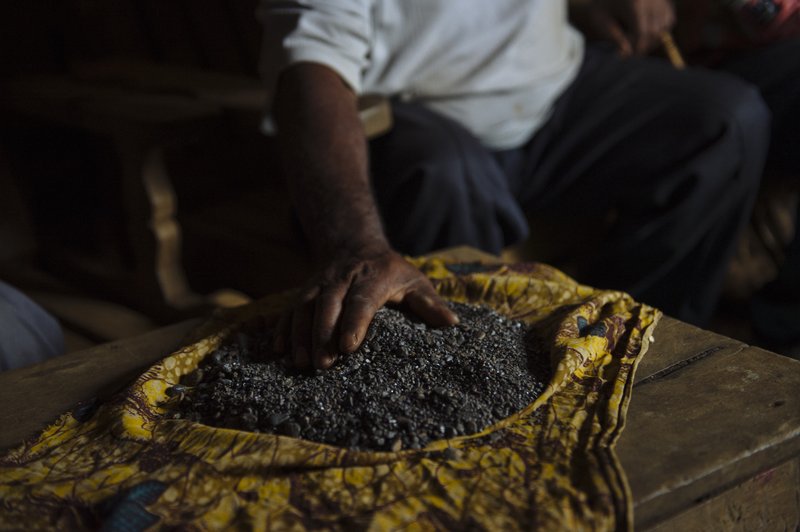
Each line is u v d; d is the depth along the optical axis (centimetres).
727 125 144
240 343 89
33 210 189
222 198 195
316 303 88
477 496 65
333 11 123
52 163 189
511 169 152
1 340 99
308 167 108
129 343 96
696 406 78
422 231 138
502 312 98
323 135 110
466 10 140
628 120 150
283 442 70
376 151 140
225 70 184
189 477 68
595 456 69
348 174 106
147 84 159
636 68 158
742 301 184
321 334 84
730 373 83
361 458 69
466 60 142
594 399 78
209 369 86
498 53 143
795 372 83
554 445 71
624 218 152
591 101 154
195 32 186
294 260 160
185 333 98
